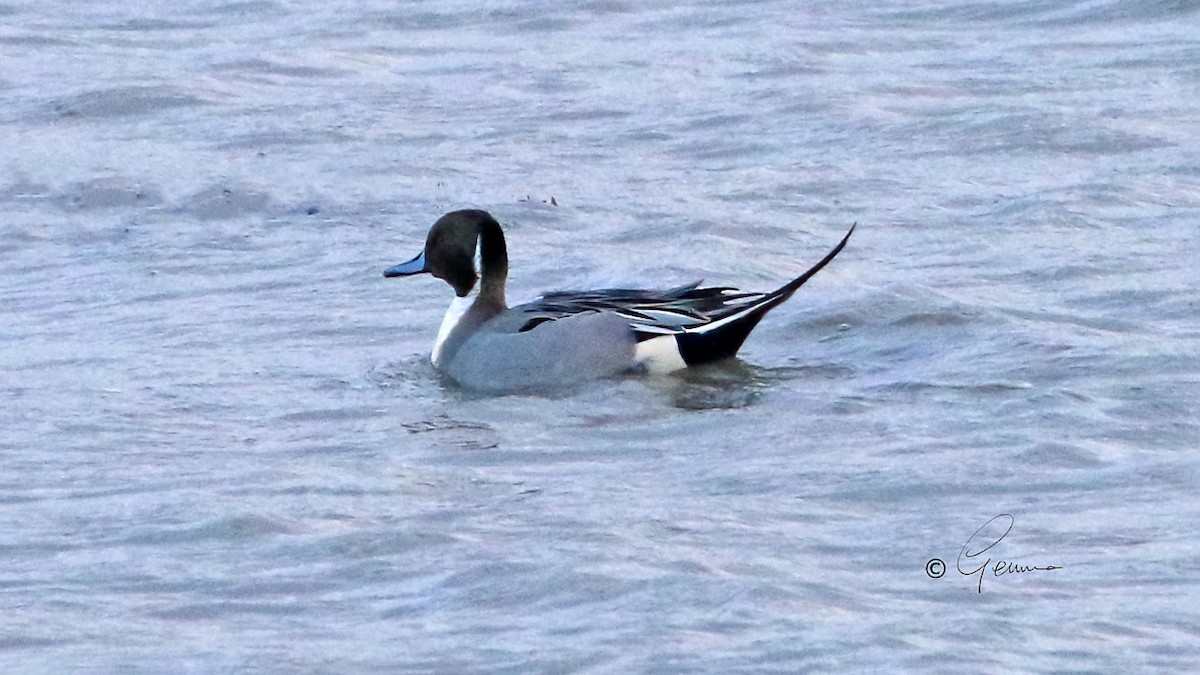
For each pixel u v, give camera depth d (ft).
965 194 67.00
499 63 87.56
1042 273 57.67
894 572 34.99
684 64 86.17
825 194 67.87
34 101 81.76
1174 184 66.85
